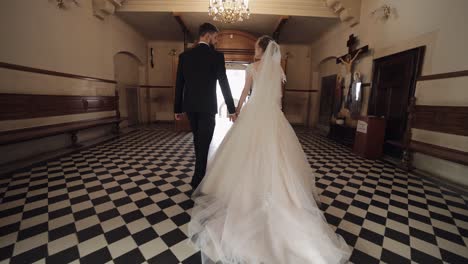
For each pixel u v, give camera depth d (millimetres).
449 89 2910
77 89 4445
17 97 3107
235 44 6961
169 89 8766
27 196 2215
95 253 1435
